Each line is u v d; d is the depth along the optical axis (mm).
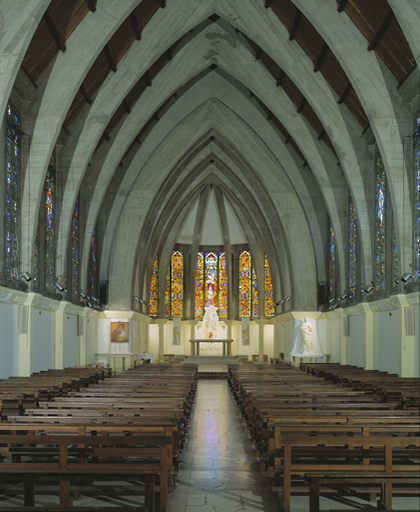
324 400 11438
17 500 7410
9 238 17953
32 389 13203
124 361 31531
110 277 31922
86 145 23391
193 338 42594
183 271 43781
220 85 28375
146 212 31609
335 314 29250
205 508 7262
